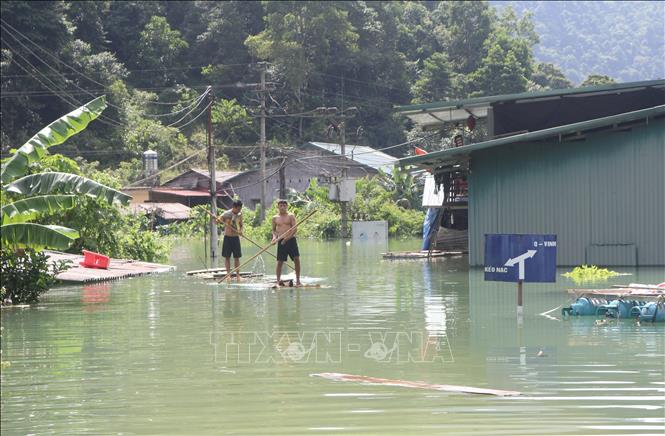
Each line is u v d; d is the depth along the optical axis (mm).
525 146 21125
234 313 13758
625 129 20578
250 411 7746
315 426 7262
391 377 8953
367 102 84188
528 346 10500
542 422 7250
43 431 7262
